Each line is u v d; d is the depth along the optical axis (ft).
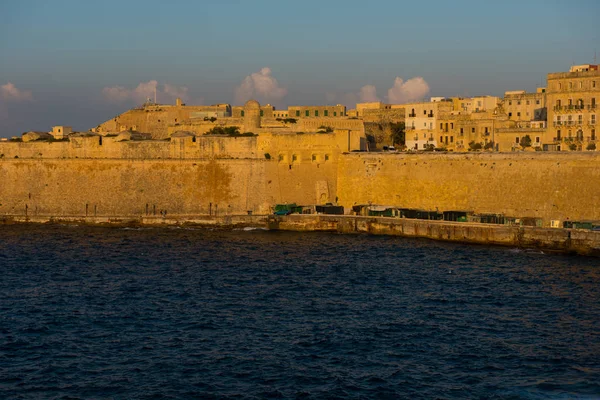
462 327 277.44
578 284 336.90
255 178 523.29
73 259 406.21
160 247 441.68
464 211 467.52
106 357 249.96
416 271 366.63
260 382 229.04
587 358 246.27
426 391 222.28
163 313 298.97
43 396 220.84
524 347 256.32
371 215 493.77
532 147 552.41
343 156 529.86
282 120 616.39
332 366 240.94
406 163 508.94
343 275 360.89
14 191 540.11
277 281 351.46
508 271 362.94
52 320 289.53
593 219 445.37
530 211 464.24
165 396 220.23
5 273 371.35
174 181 527.81
